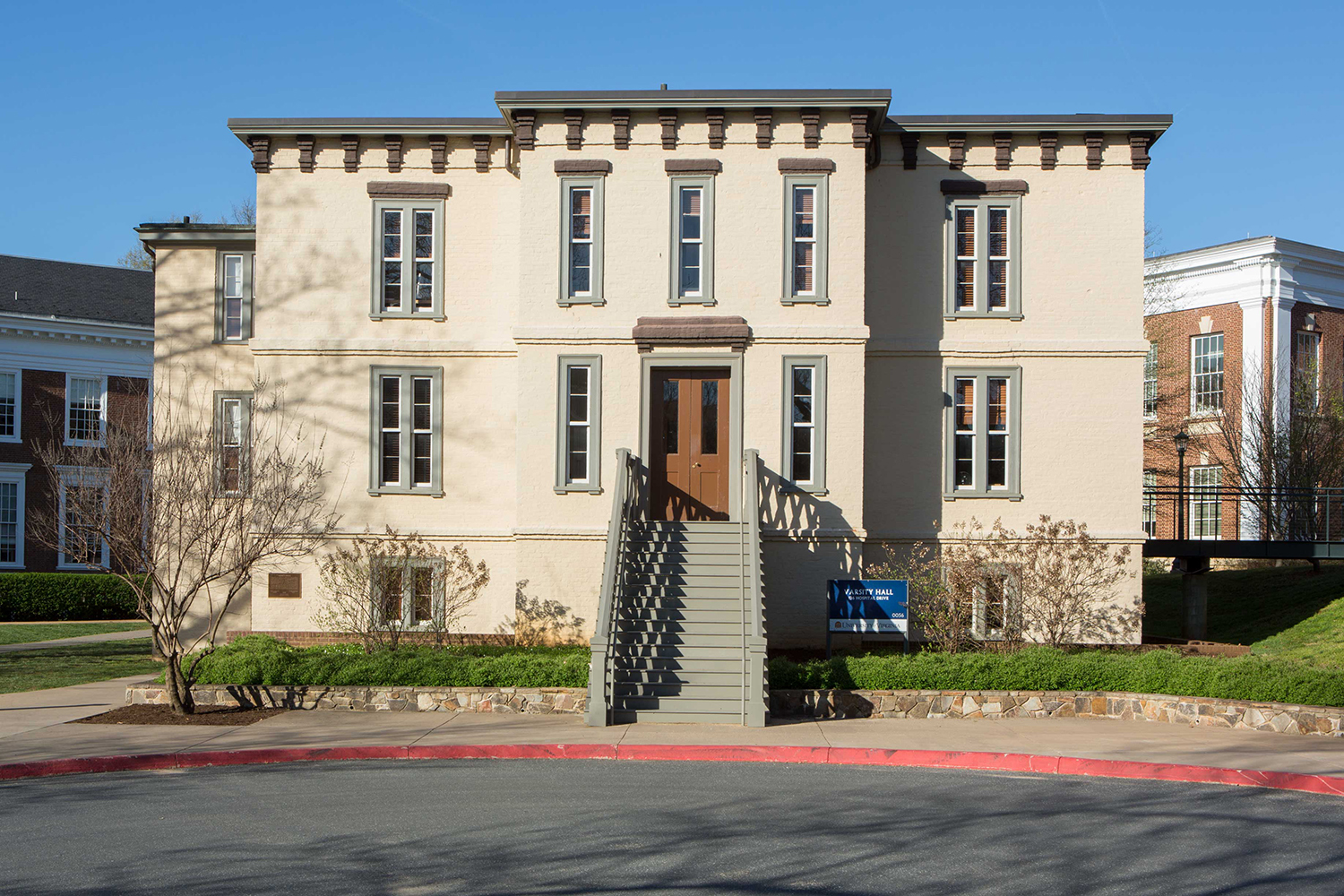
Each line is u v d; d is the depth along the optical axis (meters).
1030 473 19.39
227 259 21.81
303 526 19.14
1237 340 32.44
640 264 18.80
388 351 20.00
